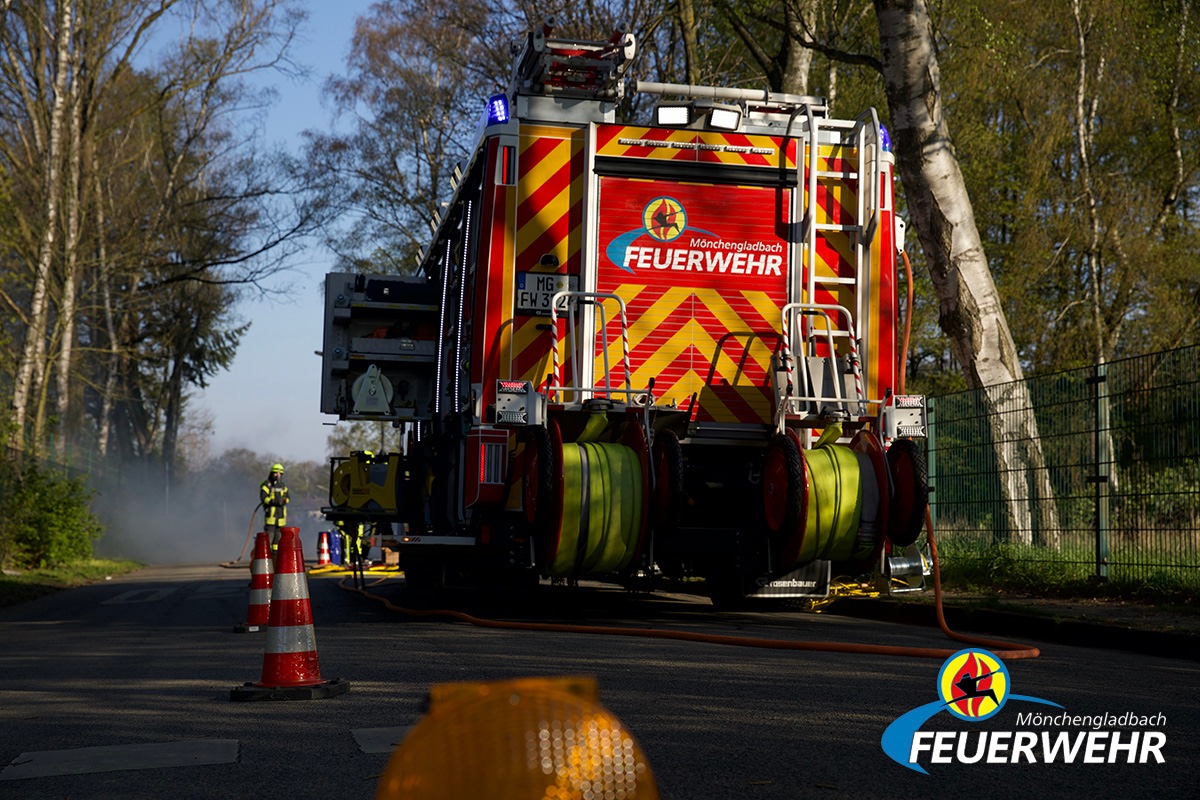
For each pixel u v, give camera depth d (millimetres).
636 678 6633
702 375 10000
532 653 7879
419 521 13180
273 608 6426
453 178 12047
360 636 9234
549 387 9312
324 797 4109
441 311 12445
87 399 51000
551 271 9867
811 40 19641
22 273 29016
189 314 54094
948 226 14438
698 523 10219
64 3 28844
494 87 35000
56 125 28609
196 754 4871
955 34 26578
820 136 10406
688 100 10422
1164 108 30891
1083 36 29219
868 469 9289
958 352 14562
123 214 39438
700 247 10062
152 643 9484
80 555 26844
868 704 5766
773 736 4996
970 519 13461
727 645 8438
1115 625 8688
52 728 5562
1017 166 31469
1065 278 32281
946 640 8828
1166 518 10602
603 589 15562
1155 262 29344
